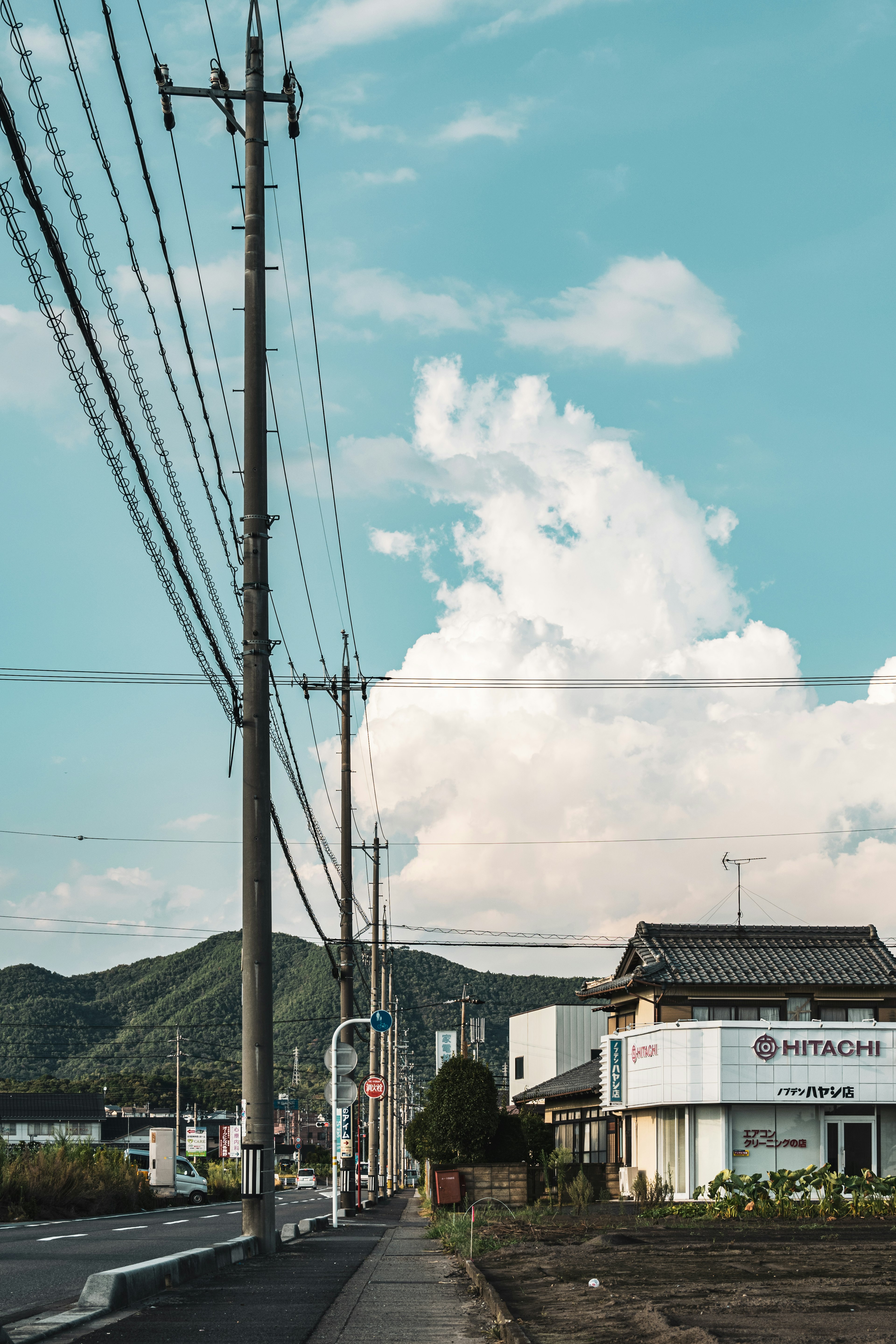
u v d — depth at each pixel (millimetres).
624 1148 38062
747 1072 32875
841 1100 32875
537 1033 65000
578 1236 20984
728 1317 9445
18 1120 85812
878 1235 21000
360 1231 25031
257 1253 16031
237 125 18109
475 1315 10570
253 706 17234
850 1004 36750
